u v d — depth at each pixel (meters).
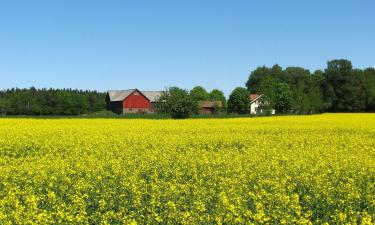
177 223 11.53
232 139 30.28
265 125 44.88
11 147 26.92
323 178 16.27
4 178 16.50
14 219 11.25
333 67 139.75
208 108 130.00
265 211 12.28
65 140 28.86
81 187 14.57
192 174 17.48
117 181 16.08
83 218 11.58
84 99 113.88
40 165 18.36
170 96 66.19
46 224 11.05
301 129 39.72
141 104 122.69
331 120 54.72
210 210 12.59
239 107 128.12
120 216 11.79
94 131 36.09
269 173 17.44
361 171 17.75
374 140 29.95
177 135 33.19
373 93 127.88
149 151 24.11
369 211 12.77
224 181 15.38
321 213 12.84
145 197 14.17
